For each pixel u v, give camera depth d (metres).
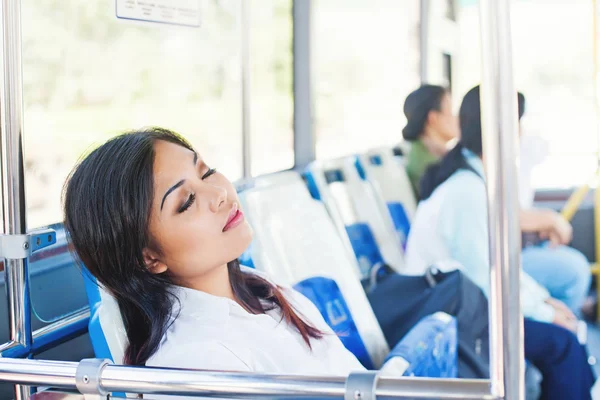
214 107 2.31
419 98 3.28
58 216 1.69
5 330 1.54
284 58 2.84
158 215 1.29
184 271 1.34
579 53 4.08
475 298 2.43
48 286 1.51
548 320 2.52
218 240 1.35
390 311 2.38
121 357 1.30
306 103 2.94
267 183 2.30
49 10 1.66
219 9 2.31
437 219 2.67
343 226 2.74
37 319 1.47
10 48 1.22
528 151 3.40
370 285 2.57
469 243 2.62
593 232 3.86
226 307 1.37
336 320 2.09
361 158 3.35
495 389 0.83
